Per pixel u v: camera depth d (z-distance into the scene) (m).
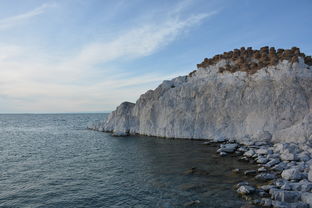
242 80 46.66
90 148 44.75
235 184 20.75
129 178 24.41
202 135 47.12
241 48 52.88
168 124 52.12
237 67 48.91
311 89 39.28
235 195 18.28
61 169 29.16
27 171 28.42
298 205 15.12
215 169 25.75
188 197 18.52
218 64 52.44
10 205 18.36
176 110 52.06
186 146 40.66
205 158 31.11
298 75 41.41
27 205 18.31
